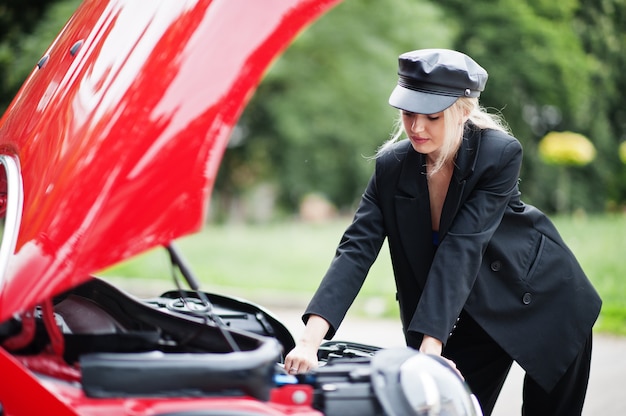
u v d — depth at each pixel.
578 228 16.23
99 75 3.16
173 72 2.92
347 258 3.84
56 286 2.72
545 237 4.07
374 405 2.90
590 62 26.45
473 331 4.12
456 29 24.09
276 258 14.31
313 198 26.52
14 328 3.21
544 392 4.21
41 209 2.91
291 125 22.30
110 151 2.86
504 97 25.72
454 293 3.64
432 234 3.93
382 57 22.11
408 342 4.02
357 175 23.03
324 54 22.14
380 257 13.51
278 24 2.93
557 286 4.03
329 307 3.67
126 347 3.15
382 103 22.30
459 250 3.70
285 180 23.61
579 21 27.20
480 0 24.97
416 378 2.86
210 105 2.86
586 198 27.36
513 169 3.85
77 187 2.86
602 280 11.53
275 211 26.19
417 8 22.30
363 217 3.97
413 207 3.92
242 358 2.75
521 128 26.75
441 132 3.64
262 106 22.70
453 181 3.81
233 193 25.84
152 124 2.85
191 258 14.14
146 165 2.80
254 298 11.52
